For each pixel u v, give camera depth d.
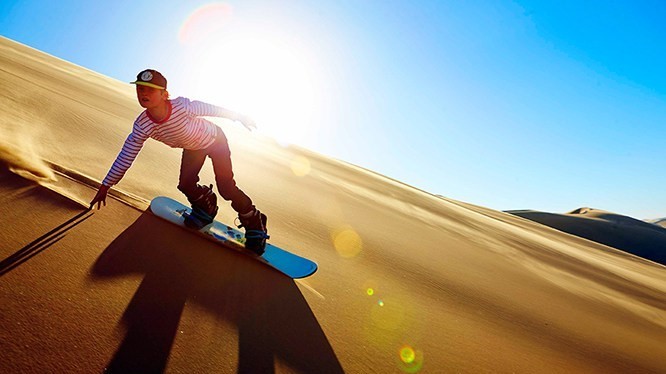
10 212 2.15
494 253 7.66
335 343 2.02
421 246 5.64
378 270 3.58
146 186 3.45
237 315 1.93
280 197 5.24
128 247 2.21
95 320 1.54
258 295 2.22
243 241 2.86
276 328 1.95
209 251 2.55
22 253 1.81
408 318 2.68
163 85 2.19
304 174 8.80
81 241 2.10
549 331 3.52
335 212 5.68
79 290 1.69
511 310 3.80
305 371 1.69
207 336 1.69
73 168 3.17
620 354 3.48
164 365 1.43
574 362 2.93
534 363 2.66
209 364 1.52
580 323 4.16
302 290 2.52
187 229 2.69
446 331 2.69
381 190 12.82
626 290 8.13
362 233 4.90
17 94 4.97
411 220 8.29
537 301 4.57
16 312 1.43
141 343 1.50
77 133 4.34
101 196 2.31
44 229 2.10
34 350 1.29
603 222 67.75
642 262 24.72
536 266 7.71
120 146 4.50
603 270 10.71
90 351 1.38
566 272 8.12
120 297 1.74
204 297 1.99
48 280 1.68
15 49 13.93
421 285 3.61
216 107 2.57
